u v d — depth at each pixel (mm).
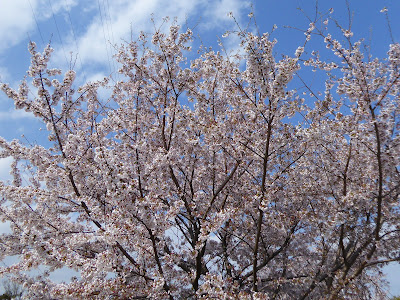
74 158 6980
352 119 6957
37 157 7215
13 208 6859
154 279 6070
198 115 8039
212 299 5910
